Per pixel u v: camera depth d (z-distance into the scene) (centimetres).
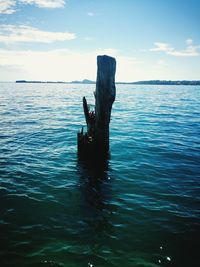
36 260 503
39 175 927
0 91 7812
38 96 5709
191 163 1080
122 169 998
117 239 571
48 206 708
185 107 3547
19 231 593
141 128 1847
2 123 1969
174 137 1566
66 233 589
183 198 767
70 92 8144
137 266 494
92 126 1057
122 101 4500
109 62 919
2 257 509
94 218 653
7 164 1034
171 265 500
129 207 710
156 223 634
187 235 590
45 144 1355
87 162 1062
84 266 490
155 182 880
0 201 727
